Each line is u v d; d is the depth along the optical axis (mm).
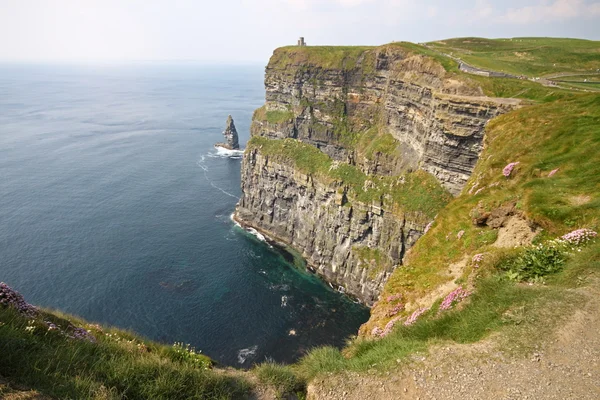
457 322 18188
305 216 88938
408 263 31422
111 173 132500
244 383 15844
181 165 146250
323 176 83625
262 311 66688
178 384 14062
